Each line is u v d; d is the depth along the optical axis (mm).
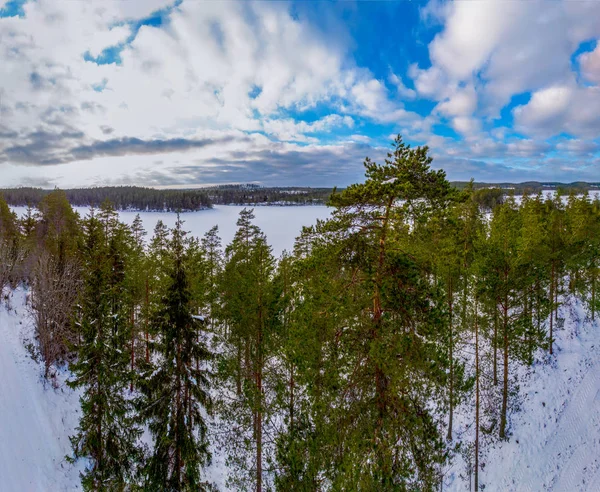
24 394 18875
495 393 19750
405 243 8172
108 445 13352
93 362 13242
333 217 8586
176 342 11844
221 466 15766
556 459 15344
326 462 8961
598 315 26516
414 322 8070
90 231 21062
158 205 145500
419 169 7590
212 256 34688
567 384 19516
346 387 8414
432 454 8180
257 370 11883
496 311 16875
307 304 9836
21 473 14297
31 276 31094
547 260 22406
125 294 20344
